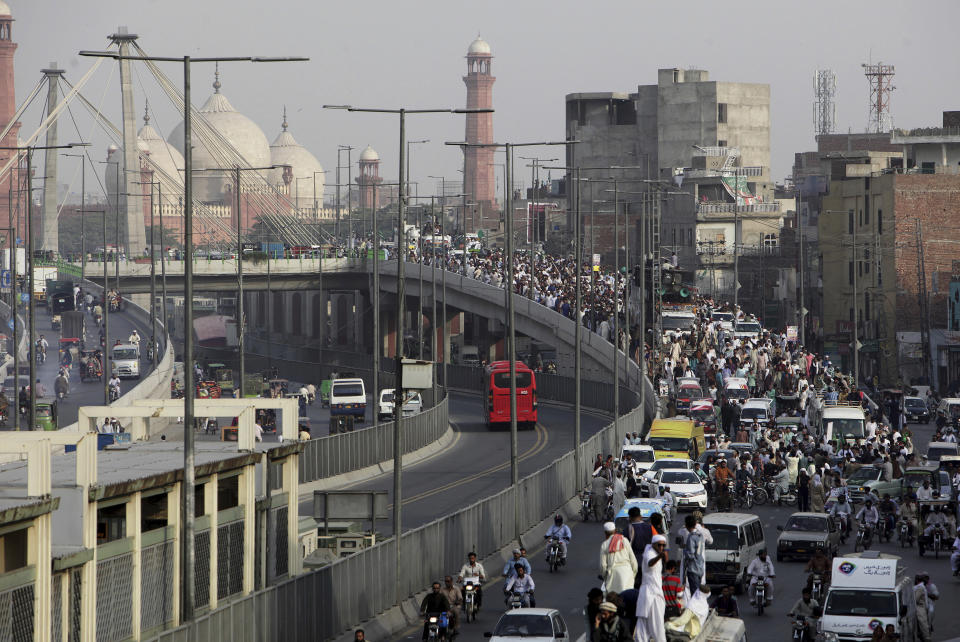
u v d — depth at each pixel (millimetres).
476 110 137875
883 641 89875
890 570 98375
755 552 119875
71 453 102125
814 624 98812
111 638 84125
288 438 113188
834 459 178750
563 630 89938
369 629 103750
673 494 155625
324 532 124375
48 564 75062
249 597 87625
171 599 91500
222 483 102812
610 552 69562
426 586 117875
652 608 59719
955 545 126562
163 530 90750
